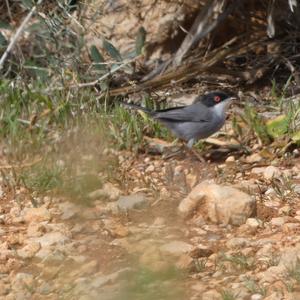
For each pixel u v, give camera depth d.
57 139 12.27
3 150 12.22
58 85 13.69
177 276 8.37
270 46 15.43
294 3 14.14
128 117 13.03
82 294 8.41
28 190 11.13
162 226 10.13
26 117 13.12
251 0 15.19
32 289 8.59
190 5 15.18
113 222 10.27
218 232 9.98
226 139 13.09
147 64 15.31
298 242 9.54
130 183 11.49
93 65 13.90
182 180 11.38
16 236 9.92
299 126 12.88
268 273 8.71
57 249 9.51
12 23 14.49
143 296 7.88
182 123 12.52
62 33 13.87
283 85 14.86
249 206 10.16
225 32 15.44
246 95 14.59
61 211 10.61
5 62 14.59
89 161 11.39
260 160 12.30
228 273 8.85
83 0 14.71
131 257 9.05
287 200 10.79
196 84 15.04
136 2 15.34
